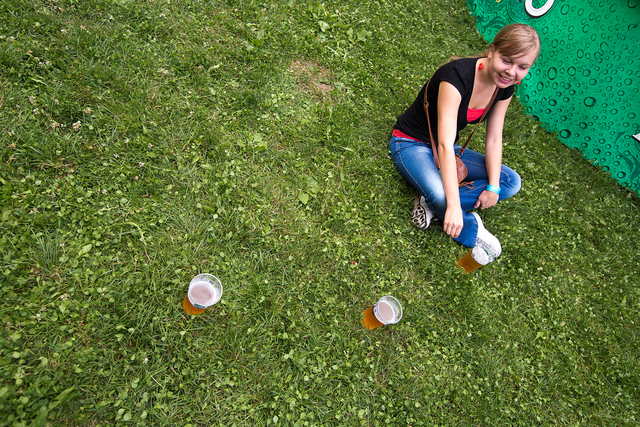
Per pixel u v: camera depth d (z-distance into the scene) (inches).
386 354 103.3
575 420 114.0
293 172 122.0
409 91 161.2
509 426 104.8
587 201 172.4
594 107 185.5
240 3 151.6
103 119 106.9
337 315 104.0
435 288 119.3
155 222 99.7
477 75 107.5
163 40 131.0
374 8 186.2
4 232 84.9
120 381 80.3
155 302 90.2
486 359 112.4
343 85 151.3
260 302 97.7
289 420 87.3
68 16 122.1
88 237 91.7
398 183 132.3
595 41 179.8
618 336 134.3
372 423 93.9
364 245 116.8
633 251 164.2
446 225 101.8
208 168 111.0
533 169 169.8
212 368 87.5
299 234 111.3
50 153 96.7
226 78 132.0
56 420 72.4
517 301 129.0
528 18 203.8
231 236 103.9
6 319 76.2
